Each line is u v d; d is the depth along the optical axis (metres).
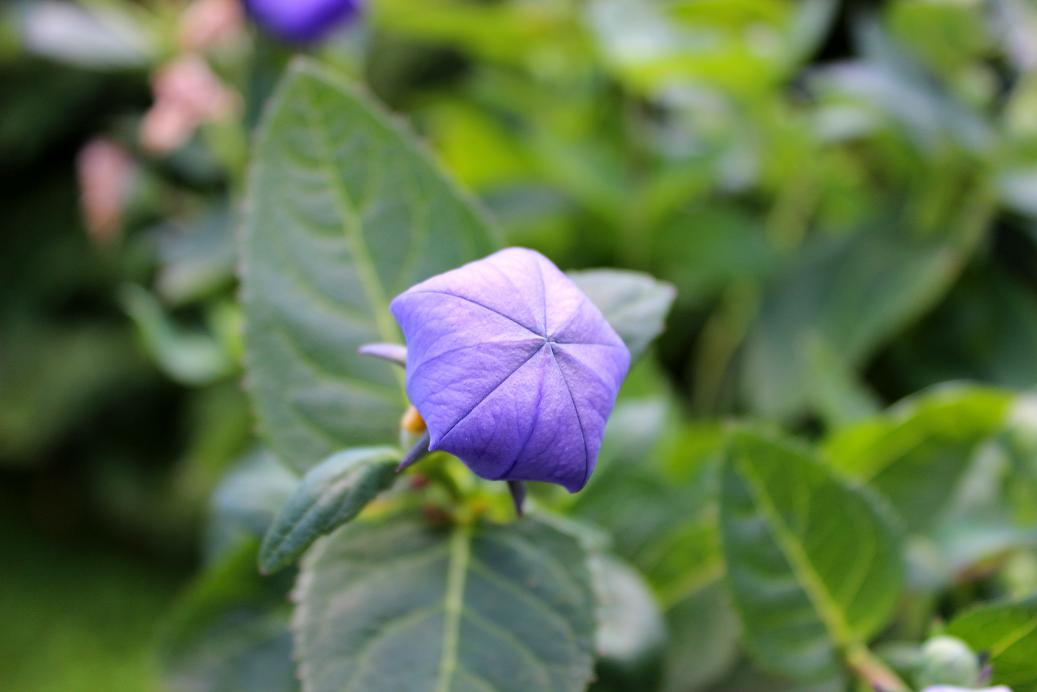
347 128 0.37
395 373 0.36
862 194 0.60
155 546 0.88
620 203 0.57
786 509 0.37
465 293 0.31
